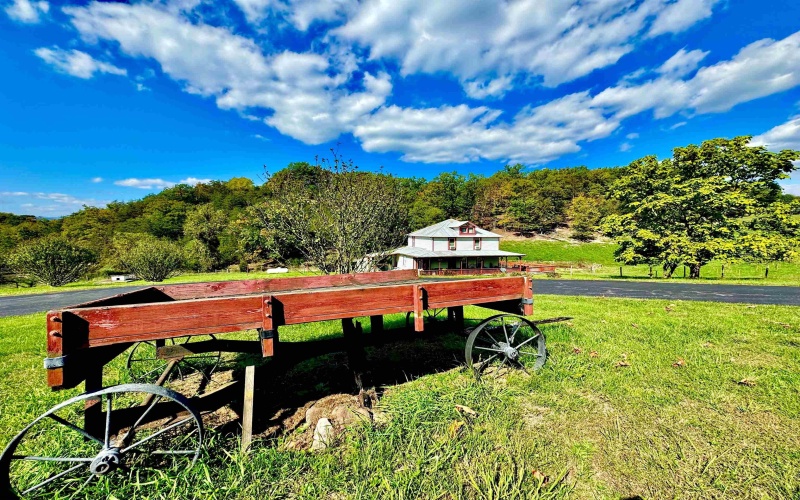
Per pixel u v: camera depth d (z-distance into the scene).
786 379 4.02
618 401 3.59
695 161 25.30
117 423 2.76
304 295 3.08
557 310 8.91
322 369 4.74
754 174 24.34
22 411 3.57
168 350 3.27
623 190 28.22
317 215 9.41
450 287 3.90
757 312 8.23
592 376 4.20
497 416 3.28
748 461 2.60
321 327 6.79
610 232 28.05
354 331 4.14
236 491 2.34
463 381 4.19
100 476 2.40
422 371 4.62
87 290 21.92
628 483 2.40
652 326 6.71
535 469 2.54
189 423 3.17
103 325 2.36
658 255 24.36
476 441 2.86
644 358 4.82
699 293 13.74
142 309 2.47
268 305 2.83
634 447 2.81
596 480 2.43
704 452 2.72
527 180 90.00
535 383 4.04
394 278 5.96
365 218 9.30
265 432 3.14
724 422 3.16
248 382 3.11
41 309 13.38
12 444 2.21
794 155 22.50
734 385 3.90
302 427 3.27
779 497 2.24
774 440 2.86
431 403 3.48
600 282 20.70
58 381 2.17
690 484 2.38
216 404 3.19
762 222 24.16
